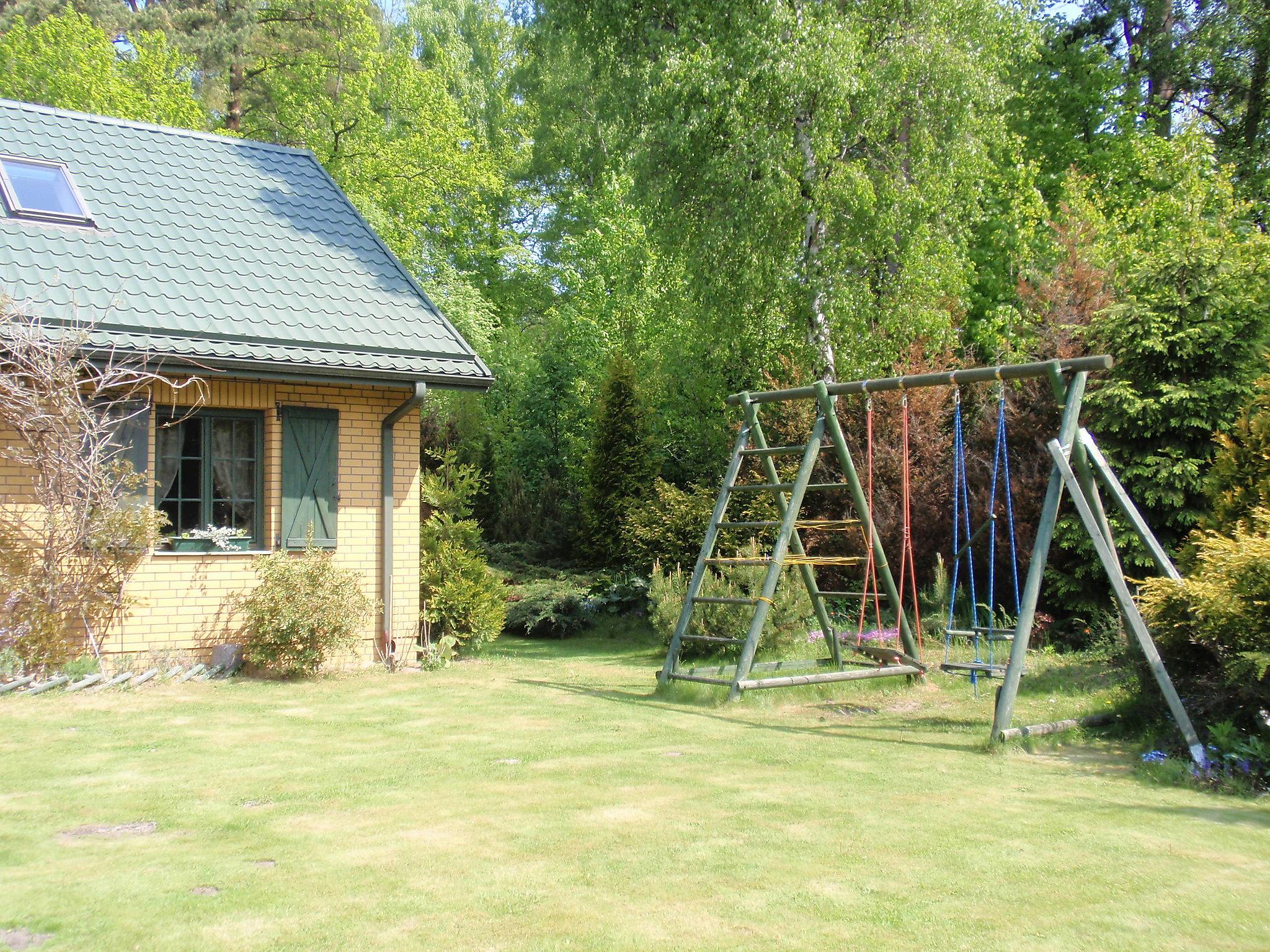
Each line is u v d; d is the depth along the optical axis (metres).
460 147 28.45
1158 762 6.04
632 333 21.08
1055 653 10.98
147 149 11.83
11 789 5.35
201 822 4.75
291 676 9.48
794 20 14.22
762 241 14.76
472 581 11.62
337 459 10.06
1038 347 12.70
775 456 14.26
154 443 9.36
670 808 5.05
